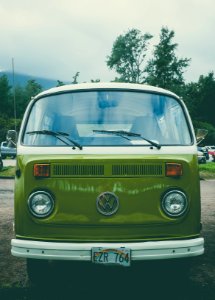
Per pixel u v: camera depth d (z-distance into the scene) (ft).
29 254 13.75
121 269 18.01
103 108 16.02
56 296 14.83
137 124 15.74
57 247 13.57
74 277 17.11
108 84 16.72
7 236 24.70
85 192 14.01
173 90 195.21
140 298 14.58
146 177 14.10
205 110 284.41
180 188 14.21
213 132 241.55
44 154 14.67
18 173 14.71
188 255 13.74
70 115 15.92
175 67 197.26
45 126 15.80
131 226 13.98
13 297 14.73
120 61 202.59
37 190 14.12
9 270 18.03
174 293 15.07
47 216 14.05
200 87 286.46
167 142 15.44
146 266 18.38
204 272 17.60
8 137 18.62
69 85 17.03
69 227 13.99
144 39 202.59
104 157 14.19
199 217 14.67
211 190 49.96
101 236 13.97
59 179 14.06
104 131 15.40
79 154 14.51
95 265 18.71
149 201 14.08
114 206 13.99
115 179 14.02
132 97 16.33
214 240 23.85
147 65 201.98
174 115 16.20
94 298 14.61
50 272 17.76
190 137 15.76
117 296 14.83
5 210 33.76
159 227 14.07
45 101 16.38
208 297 14.65
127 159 14.08
